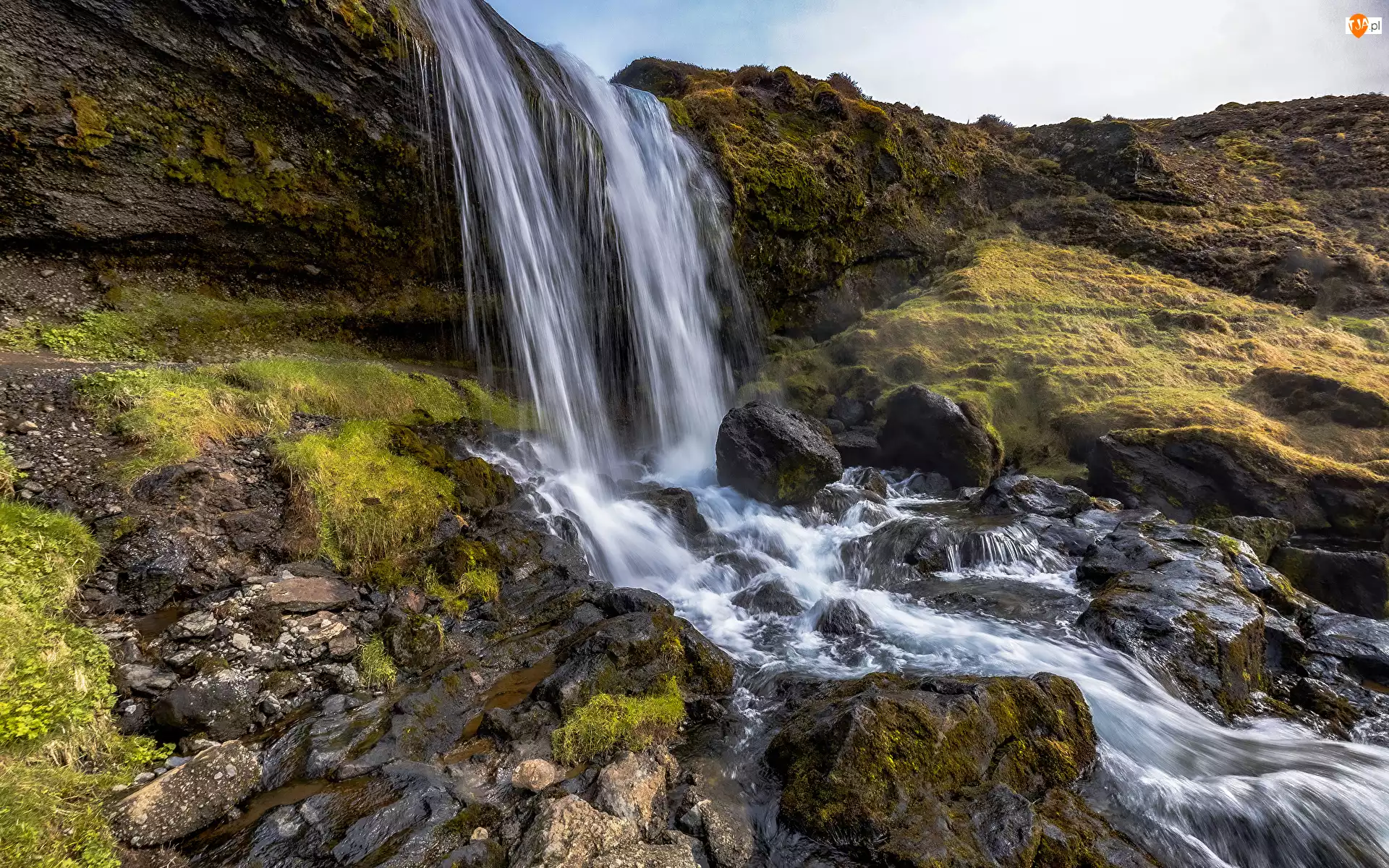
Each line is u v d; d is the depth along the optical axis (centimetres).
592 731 533
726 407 1839
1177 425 1431
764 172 1994
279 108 1138
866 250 2327
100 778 430
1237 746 599
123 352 978
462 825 436
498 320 1441
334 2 1129
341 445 823
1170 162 3331
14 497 613
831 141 2242
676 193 1800
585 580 802
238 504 709
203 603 609
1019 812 448
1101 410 1541
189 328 1080
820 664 701
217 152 1093
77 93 959
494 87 1413
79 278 1016
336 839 420
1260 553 1081
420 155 1291
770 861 441
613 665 607
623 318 1650
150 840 404
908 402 1460
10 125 909
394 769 487
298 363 1048
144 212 1046
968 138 3061
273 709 543
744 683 663
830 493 1251
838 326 2233
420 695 572
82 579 576
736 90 2386
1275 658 764
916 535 1022
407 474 829
